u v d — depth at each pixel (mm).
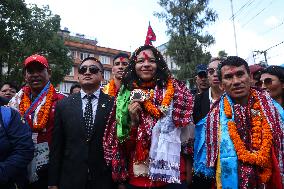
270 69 4125
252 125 2988
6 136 3205
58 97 4379
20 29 25422
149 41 3564
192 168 3467
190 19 30922
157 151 3082
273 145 2891
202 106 4195
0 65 25906
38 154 3949
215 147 3033
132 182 3219
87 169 3535
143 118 3240
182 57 30188
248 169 2807
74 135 3639
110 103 3830
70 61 29750
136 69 3436
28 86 4508
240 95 3053
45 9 27344
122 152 3342
